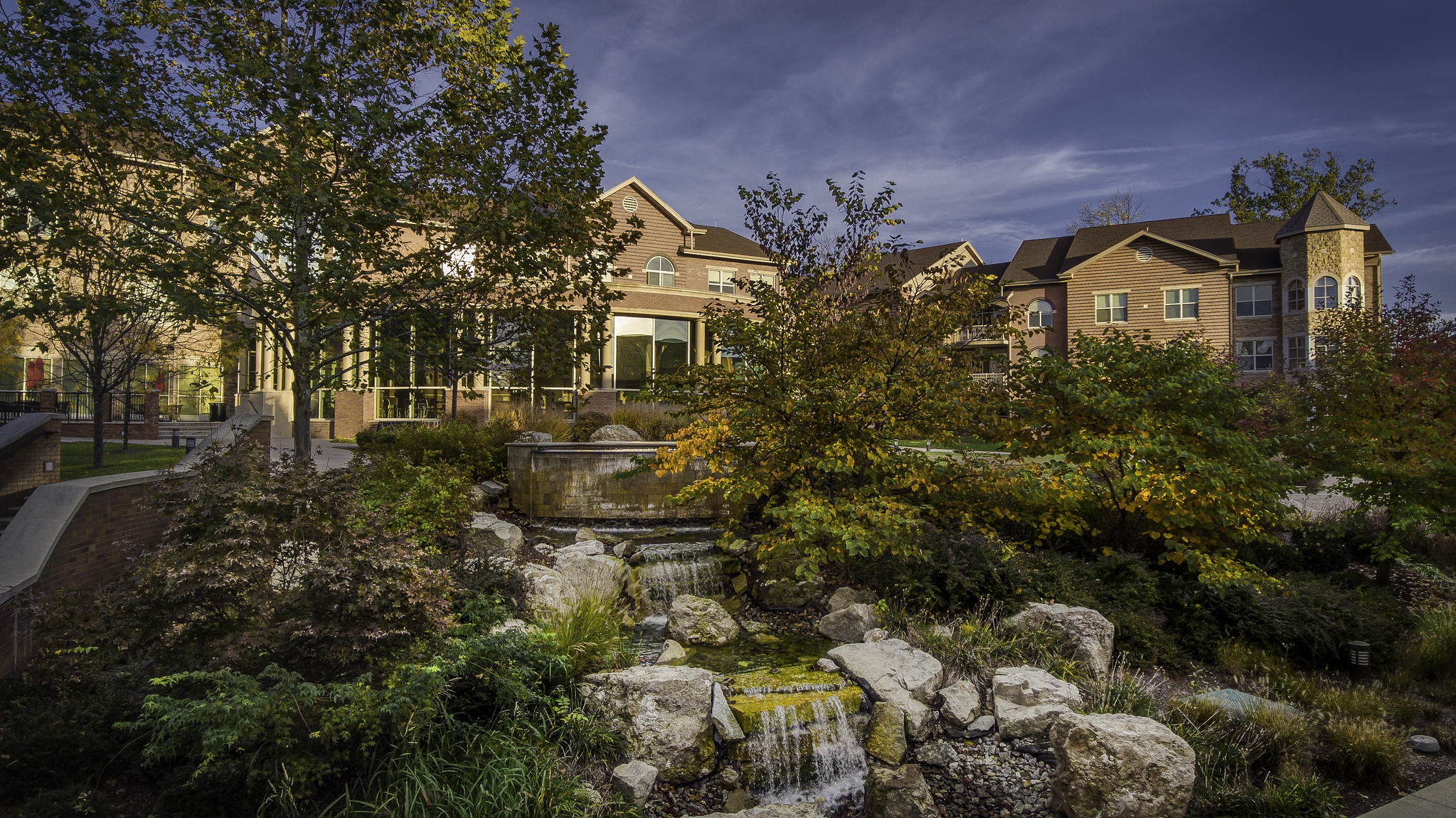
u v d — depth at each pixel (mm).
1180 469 8680
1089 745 5051
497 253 7621
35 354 19719
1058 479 9156
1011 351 34719
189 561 4285
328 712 4137
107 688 4668
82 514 6508
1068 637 7273
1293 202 43344
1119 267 33594
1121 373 9086
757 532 10461
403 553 4836
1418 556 10539
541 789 4617
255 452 4879
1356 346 12227
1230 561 8391
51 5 5785
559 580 7586
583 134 7496
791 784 5637
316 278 7238
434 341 7742
